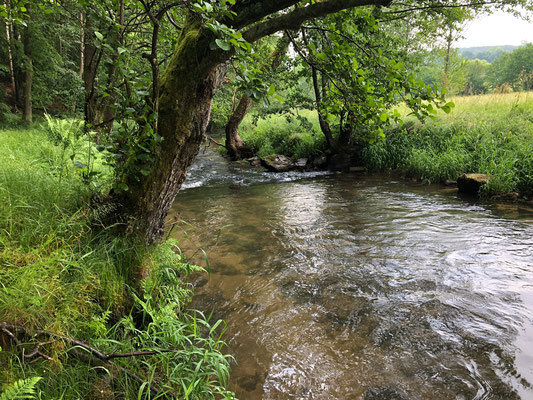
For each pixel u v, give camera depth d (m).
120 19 2.86
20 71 18.98
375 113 3.40
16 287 2.10
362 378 2.68
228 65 3.22
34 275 2.23
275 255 5.07
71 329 2.23
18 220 2.80
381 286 4.14
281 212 7.43
